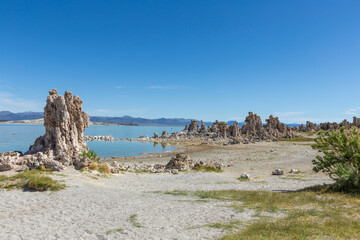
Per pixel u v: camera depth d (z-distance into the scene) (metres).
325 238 10.77
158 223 14.23
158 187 28.70
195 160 60.91
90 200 20.34
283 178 35.78
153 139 145.12
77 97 37.94
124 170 41.56
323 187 24.39
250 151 77.56
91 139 140.00
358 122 184.62
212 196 22.20
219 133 154.75
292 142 105.56
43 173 27.73
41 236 12.51
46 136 34.66
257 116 157.25
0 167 28.55
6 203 18.72
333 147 24.59
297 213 15.05
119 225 14.07
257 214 15.52
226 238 11.09
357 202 17.64
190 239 11.52
